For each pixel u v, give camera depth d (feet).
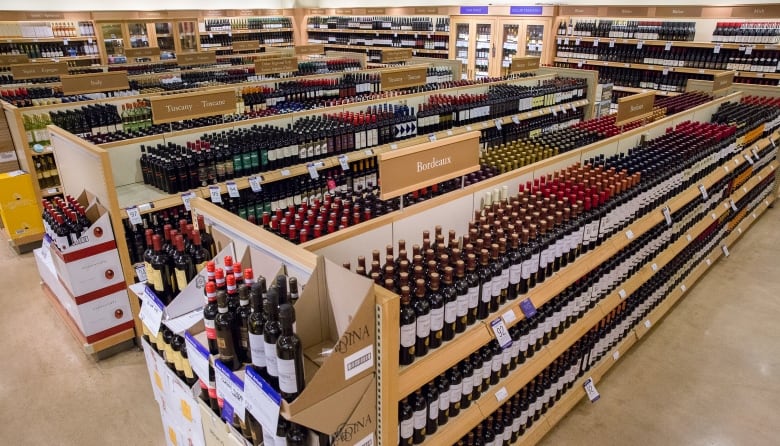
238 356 6.03
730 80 20.83
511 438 9.35
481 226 7.68
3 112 18.34
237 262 6.77
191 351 6.36
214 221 7.80
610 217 9.89
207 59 31.19
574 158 11.12
